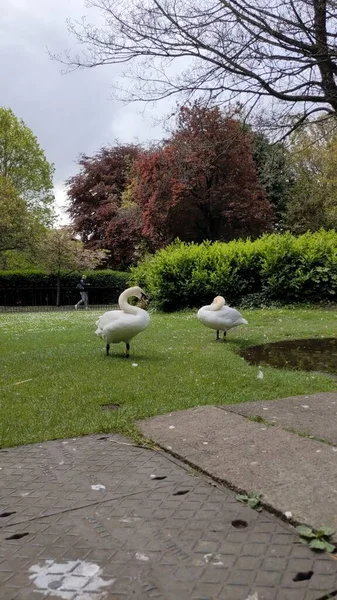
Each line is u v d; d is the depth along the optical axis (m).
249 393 4.96
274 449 3.25
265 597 1.84
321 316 12.36
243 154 21.55
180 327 10.91
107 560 2.11
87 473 3.04
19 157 31.00
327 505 2.47
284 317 12.38
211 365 6.28
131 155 36.41
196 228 25.67
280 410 4.31
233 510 2.51
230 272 15.58
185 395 4.87
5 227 24.53
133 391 4.98
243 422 3.88
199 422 3.93
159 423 3.96
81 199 37.41
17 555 2.16
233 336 9.32
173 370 5.99
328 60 5.97
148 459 3.25
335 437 3.56
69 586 1.94
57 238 26.58
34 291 27.81
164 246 25.72
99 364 6.38
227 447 3.33
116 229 30.86
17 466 3.18
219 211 24.86
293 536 2.26
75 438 3.71
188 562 2.07
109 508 2.57
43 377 5.72
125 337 6.67
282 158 10.28
